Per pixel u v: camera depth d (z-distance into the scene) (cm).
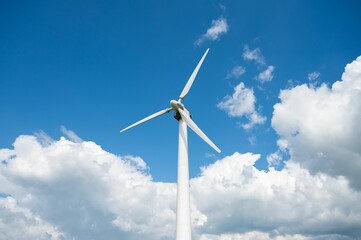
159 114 4144
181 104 3875
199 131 3709
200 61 4488
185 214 3130
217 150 3612
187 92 4325
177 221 3106
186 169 3453
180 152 3578
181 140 3678
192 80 4388
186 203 3203
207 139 3669
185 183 3338
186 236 3016
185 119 3825
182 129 3762
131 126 4247
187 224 3083
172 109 4031
